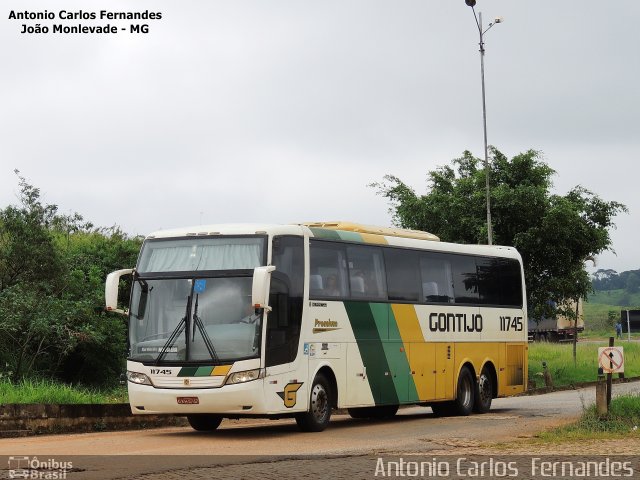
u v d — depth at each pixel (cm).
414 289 2420
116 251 3331
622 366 1944
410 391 2362
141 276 1988
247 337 1889
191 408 1894
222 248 1955
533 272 4172
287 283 1970
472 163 4391
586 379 4491
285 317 1952
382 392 2261
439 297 2516
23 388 2270
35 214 2848
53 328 2816
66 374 2980
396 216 4353
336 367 2108
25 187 2869
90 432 2111
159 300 1956
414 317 2402
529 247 4125
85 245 3366
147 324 1953
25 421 1997
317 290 2066
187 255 1970
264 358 1892
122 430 2200
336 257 2148
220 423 2278
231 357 1884
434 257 2523
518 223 4194
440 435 1931
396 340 2325
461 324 2595
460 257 2631
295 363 1973
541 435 1781
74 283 2986
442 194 4272
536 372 4484
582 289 4219
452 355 2547
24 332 2744
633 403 1992
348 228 2273
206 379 1884
